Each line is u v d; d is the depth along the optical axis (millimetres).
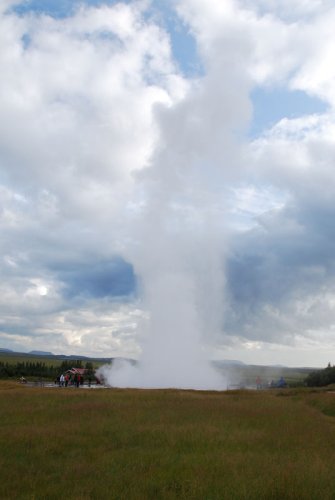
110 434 19609
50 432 19375
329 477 13016
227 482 12625
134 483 12680
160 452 16500
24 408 26344
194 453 16578
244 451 17062
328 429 22312
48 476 13578
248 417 24750
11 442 17609
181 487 12289
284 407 29641
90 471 14008
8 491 12070
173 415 24594
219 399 33281
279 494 11625
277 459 15602
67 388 44094
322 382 84250
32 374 94188
